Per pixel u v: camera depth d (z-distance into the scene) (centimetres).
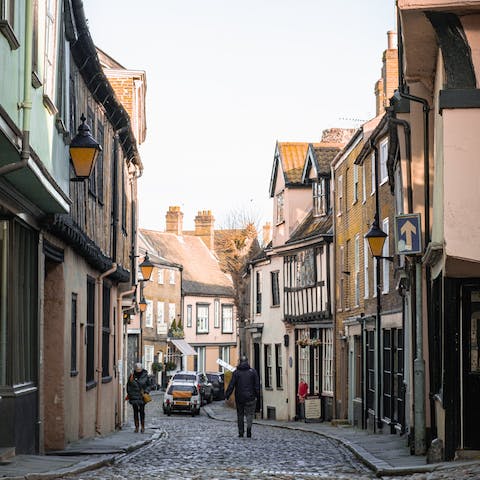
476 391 1428
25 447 1505
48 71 1443
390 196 2783
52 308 1842
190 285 8225
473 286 1423
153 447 2205
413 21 1345
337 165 3794
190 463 1745
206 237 9194
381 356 2867
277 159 4656
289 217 4453
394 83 3291
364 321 3134
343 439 2442
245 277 5606
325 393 3922
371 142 2975
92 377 2339
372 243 2330
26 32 1199
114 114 2478
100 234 2325
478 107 1289
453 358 1431
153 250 7938
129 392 2738
